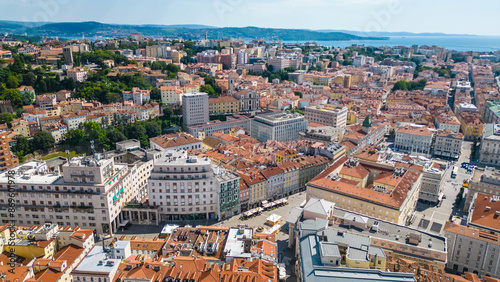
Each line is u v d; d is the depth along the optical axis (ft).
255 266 558.97
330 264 551.18
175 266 560.20
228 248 622.54
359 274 528.22
